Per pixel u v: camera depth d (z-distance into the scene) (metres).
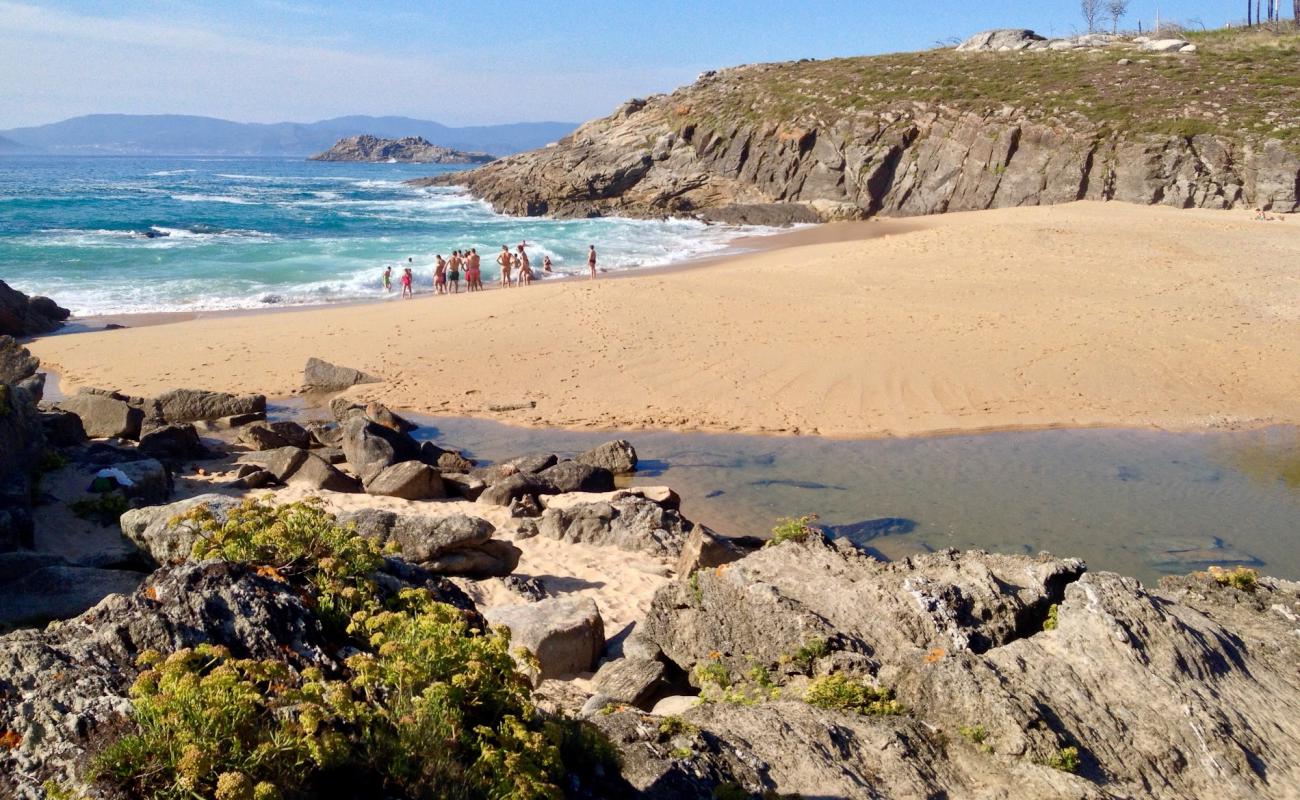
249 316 26.42
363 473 13.95
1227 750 5.46
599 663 8.36
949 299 25.56
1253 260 29.06
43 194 65.44
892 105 56.16
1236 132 46.25
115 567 8.71
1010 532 12.35
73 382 19.67
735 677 7.09
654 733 5.20
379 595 5.18
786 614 6.95
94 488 11.62
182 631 4.18
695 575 7.91
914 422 17.12
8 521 9.45
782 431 16.73
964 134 52.16
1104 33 78.06
